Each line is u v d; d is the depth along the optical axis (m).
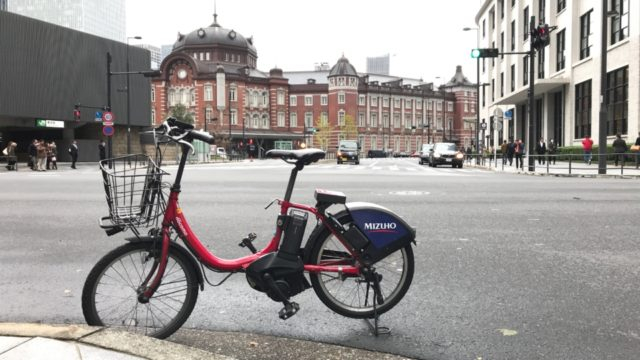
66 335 2.88
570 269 4.90
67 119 43.56
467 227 7.12
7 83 38.03
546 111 35.09
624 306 3.87
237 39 96.62
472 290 4.27
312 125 95.69
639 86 23.39
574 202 9.90
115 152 49.94
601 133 18.89
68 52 43.44
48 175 19.92
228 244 5.92
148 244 3.13
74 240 6.33
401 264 3.77
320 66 116.44
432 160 30.92
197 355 2.72
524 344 3.20
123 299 3.33
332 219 3.32
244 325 3.52
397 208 9.02
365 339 3.29
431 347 3.16
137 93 51.59
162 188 3.08
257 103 91.50
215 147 55.31
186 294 3.20
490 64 52.97
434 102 110.00
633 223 7.44
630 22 24.11
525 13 41.22
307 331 3.42
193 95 86.44
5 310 3.79
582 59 30.28
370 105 99.81
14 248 5.87
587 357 3.01
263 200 10.32
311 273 3.36
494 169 25.47
